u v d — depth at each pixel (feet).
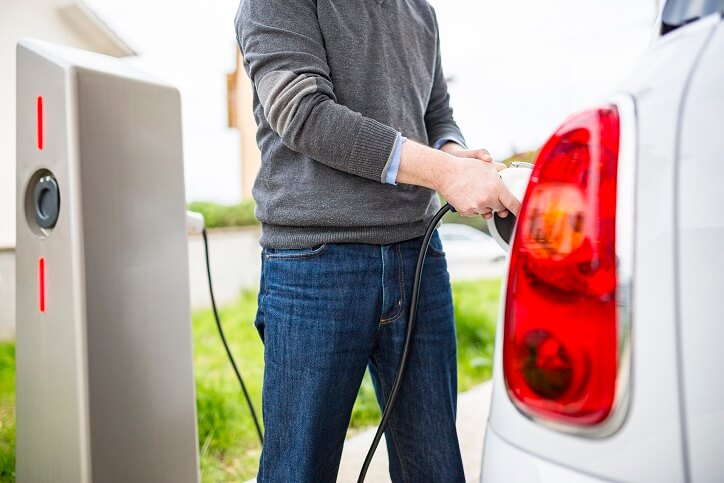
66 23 17.25
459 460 3.43
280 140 3.04
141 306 3.27
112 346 3.13
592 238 1.79
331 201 2.92
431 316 3.38
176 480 3.49
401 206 3.07
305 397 2.96
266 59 2.84
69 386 3.05
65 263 3.03
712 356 1.68
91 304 3.02
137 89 3.24
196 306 14.80
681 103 1.77
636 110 1.82
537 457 1.88
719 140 1.74
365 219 2.94
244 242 17.66
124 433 3.19
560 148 1.93
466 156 3.25
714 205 1.71
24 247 3.31
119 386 3.16
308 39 2.88
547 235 1.89
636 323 1.72
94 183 3.03
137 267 3.25
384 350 3.28
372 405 8.30
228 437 7.22
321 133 2.71
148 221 3.30
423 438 3.38
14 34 15.58
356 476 5.87
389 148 2.72
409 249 3.22
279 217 3.01
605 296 1.76
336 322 2.94
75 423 3.03
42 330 3.21
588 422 1.78
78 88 2.97
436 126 3.97
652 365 1.70
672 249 1.70
